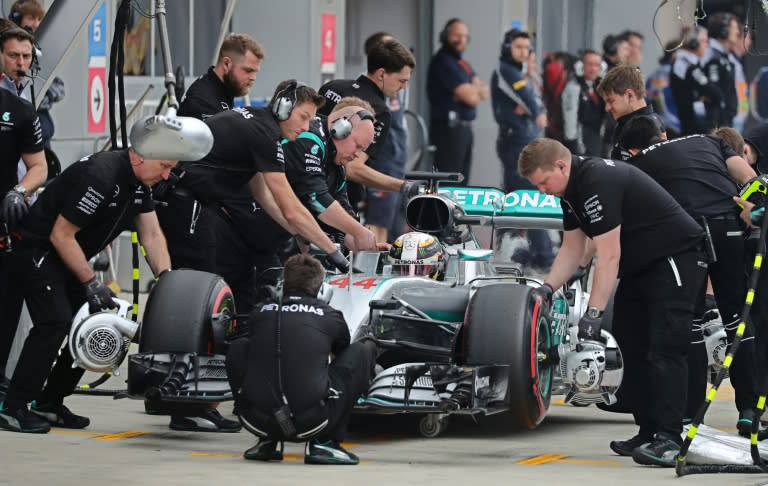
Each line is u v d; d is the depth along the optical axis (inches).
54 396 829.8
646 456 725.3
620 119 902.4
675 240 737.0
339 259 834.8
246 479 669.3
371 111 904.9
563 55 1756.9
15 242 792.9
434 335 816.9
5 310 856.3
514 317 764.6
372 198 1676.9
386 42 1019.3
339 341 709.9
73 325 783.7
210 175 856.9
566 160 738.8
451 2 1819.6
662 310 736.3
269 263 935.7
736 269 833.5
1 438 783.7
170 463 713.6
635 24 1729.8
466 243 906.1
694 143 841.5
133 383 769.6
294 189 874.1
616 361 767.7
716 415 938.7
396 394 758.5
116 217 794.8
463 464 727.7
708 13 1765.5
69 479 665.0
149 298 784.9
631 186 737.6
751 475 705.6
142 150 709.3
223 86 964.6
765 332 849.5
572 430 868.0
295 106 824.9
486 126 1814.7
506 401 761.6
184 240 884.6
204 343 772.6
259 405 693.9
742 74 1785.2
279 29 1668.3
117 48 890.1
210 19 1616.6
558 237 1509.6
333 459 713.6
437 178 905.5
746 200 762.8
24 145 850.1
